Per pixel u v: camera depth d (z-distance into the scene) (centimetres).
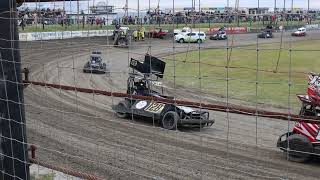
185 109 1216
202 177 787
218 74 2006
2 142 432
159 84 1356
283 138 1102
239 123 1286
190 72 2044
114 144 992
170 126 1186
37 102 1521
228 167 853
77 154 895
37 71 2225
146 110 1246
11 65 417
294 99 1571
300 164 902
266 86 1780
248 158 922
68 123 1192
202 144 1030
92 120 1248
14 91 422
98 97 1688
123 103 1311
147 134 1106
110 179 751
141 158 887
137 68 1203
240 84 1848
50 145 959
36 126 1141
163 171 809
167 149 969
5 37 410
